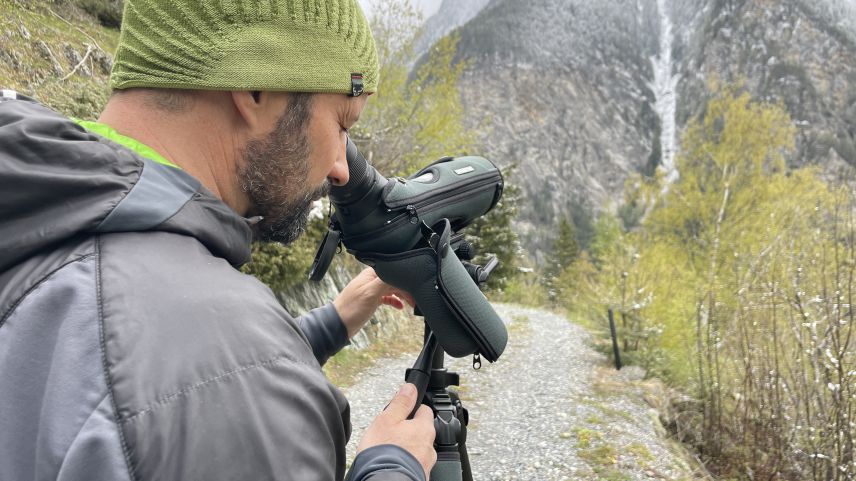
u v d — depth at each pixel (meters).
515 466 4.98
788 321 5.86
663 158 159.38
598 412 6.32
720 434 6.14
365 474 0.73
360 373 7.46
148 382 0.50
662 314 9.12
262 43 0.67
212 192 0.68
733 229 15.32
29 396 0.52
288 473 0.52
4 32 7.37
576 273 21.16
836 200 7.00
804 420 5.50
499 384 7.39
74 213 0.57
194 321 0.54
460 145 13.39
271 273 6.73
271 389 0.54
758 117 22.16
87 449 0.48
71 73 7.76
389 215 1.11
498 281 19.61
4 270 0.58
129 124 0.68
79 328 0.53
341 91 0.73
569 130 162.62
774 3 185.12
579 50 189.50
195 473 0.48
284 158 0.72
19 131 0.57
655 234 20.06
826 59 171.38
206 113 0.69
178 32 0.66
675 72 199.88
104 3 9.80
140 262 0.57
